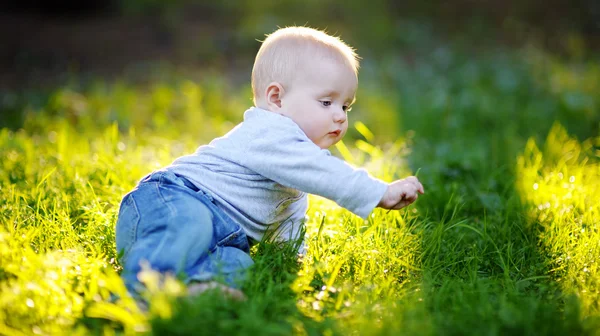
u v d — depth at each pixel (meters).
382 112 6.03
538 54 7.70
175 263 2.02
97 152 3.88
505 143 4.77
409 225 2.80
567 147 4.30
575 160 4.04
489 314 1.87
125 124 5.66
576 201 2.99
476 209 3.13
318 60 2.41
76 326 1.85
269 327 1.72
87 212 2.71
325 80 2.40
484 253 2.54
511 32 9.14
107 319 1.88
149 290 1.85
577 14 9.34
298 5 9.60
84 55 8.17
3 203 2.77
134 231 2.16
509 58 7.75
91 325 1.86
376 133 5.70
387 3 9.93
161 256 2.01
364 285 2.14
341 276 2.28
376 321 1.89
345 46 2.57
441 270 2.36
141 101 6.39
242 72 7.79
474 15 9.63
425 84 7.07
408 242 2.52
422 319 1.86
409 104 6.25
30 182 3.16
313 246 2.48
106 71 7.68
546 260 2.42
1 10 9.39
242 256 2.19
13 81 7.25
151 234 2.11
